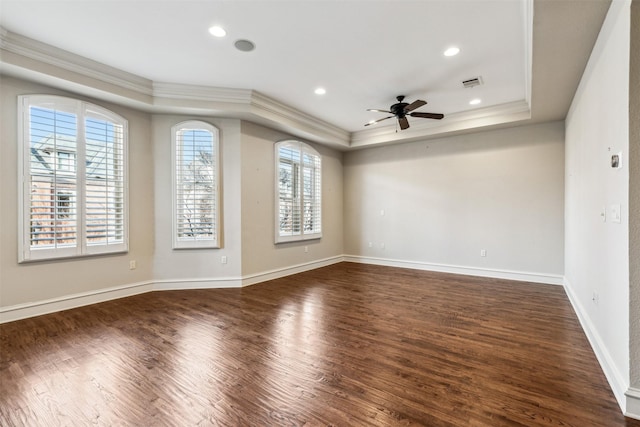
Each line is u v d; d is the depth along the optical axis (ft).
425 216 19.47
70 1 7.88
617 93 6.40
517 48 10.12
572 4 6.68
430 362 7.73
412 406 6.00
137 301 12.91
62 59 10.47
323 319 10.84
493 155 17.08
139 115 13.87
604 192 7.52
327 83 12.98
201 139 14.80
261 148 16.49
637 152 5.65
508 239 16.72
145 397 6.31
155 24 8.93
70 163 11.75
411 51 10.39
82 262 12.26
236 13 8.42
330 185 21.86
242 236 15.42
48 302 11.35
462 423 5.51
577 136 11.34
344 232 23.03
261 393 6.45
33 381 6.89
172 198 14.56
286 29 9.17
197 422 5.57
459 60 10.96
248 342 8.95
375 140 20.25
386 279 17.01
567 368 7.41
